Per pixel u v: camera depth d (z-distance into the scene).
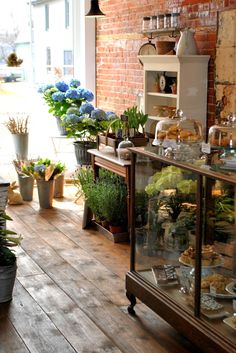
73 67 7.95
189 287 3.26
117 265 4.64
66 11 7.87
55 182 6.86
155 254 3.59
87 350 3.26
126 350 3.27
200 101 5.21
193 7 5.37
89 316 3.70
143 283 3.61
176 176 3.30
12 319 3.64
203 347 3.00
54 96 6.85
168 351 3.26
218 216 3.00
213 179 2.93
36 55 8.03
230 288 3.06
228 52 4.81
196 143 3.53
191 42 5.09
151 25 5.91
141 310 3.80
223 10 4.88
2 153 7.83
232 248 3.03
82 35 7.66
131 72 6.67
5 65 7.94
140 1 6.34
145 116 5.36
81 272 4.48
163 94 5.53
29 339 3.38
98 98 7.74
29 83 8.02
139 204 3.71
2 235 4.04
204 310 3.09
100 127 6.14
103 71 7.48
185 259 3.30
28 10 7.92
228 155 3.10
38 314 3.72
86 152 6.16
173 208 3.36
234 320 2.95
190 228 3.20
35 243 5.21
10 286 3.90
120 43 6.90
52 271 4.50
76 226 5.76
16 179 7.46
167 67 5.31
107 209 5.27
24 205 6.57
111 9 7.09
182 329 3.19
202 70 5.16
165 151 3.46
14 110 7.99
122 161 5.04
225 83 4.88
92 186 5.54
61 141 7.48
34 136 8.01
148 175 3.59
